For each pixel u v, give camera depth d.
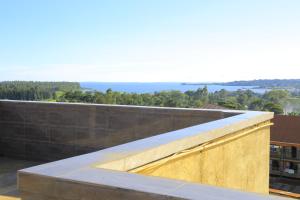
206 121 4.88
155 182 1.79
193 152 3.19
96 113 5.48
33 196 1.95
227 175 3.97
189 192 1.63
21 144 6.07
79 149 5.62
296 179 20.31
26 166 5.46
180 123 5.00
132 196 1.67
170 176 2.84
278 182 19.88
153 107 5.19
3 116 6.23
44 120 5.88
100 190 1.76
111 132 5.41
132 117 5.28
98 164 2.12
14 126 6.13
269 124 5.16
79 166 2.06
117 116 5.36
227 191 1.65
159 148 2.62
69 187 1.84
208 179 3.52
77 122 5.62
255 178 4.79
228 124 3.83
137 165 2.39
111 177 1.86
